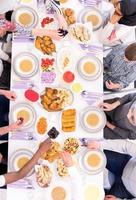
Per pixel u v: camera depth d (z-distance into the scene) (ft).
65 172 6.61
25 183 6.54
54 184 6.57
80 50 7.27
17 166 6.61
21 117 6.76
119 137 7.76
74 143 6.78
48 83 7.00
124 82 7.85
